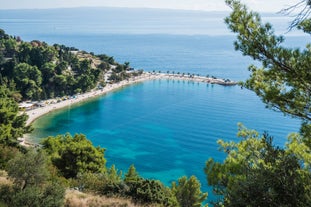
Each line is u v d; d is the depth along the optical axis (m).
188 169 81.62
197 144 101.75
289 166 10.99
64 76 161.25
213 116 135.75
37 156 23.12
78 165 42.31
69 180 31.78
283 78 10.68
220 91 189.00
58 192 20.36
